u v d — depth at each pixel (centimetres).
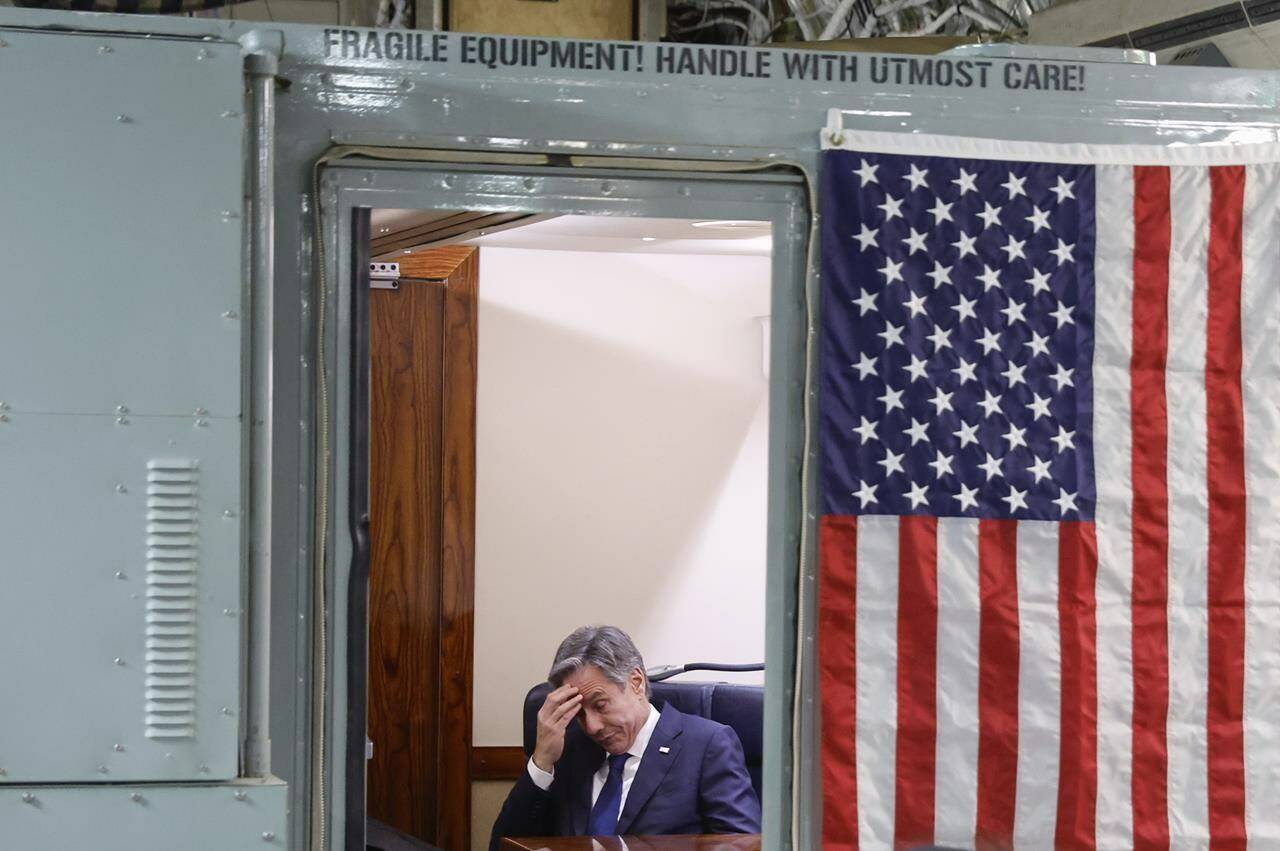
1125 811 303
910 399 302
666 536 554
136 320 255
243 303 261
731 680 553
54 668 252
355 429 293
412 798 524
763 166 303
